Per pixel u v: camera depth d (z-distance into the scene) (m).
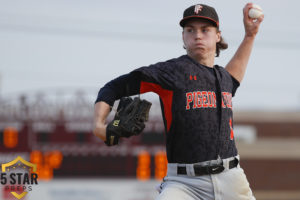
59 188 61.59
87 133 62.91
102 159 63.12
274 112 101.94
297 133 101.12
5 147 61.09
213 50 14.08
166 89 13.14
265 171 90.44
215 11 14.05
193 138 13.10
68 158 62.53
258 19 15.65
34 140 61.84
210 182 13.13
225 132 13.42
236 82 15.18
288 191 89.75
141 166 63.09
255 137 100.75
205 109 13.20
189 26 13.80
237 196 13.38
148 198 63.06
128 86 13.06
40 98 61.53
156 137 63.47
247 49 15.61
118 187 62.50
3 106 61.22
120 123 12.70
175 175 13.37
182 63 13.40
